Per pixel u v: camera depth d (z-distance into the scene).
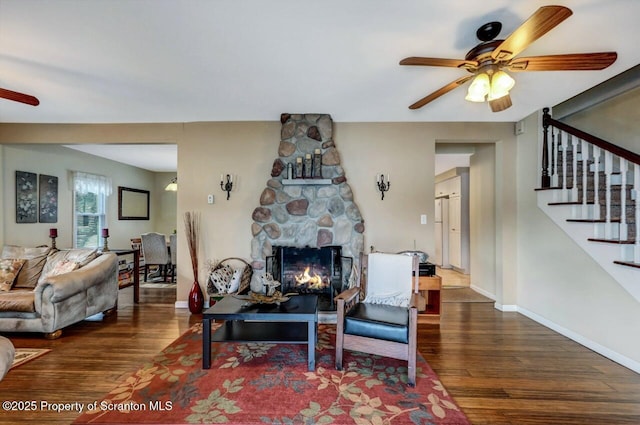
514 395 2.08
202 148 4.04
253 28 1.97
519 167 3.89
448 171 7.06
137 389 2.12
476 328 3.32
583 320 2.91
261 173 4.03
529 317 3.67
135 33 2.02
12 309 2.93
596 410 1.93
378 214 3.99
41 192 4.80
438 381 2.24
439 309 3.48
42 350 2.74
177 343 2.90
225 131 4.04
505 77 1.96
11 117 3.77
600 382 2.25
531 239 3.66
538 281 3.53
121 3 1.72
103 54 2.29
